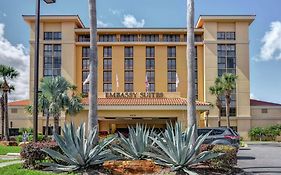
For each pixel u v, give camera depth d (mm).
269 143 52000
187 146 12742
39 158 14234
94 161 13211
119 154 15297
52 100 40438
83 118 40281
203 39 72938
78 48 73188
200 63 73062
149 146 14805
